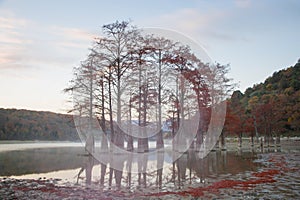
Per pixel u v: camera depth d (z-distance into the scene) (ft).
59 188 26.35
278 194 22.93
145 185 25.82
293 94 141.59
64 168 39.81
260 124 113.39
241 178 29.99
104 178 29.55
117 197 22.43
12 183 29.25
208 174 31.78
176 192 23.59
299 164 43.42
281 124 124.88
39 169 39.37
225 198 21.75
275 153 66.44
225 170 35.91
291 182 27.96
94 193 23.93
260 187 25.52
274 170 36.32
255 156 57.62
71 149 86.02
